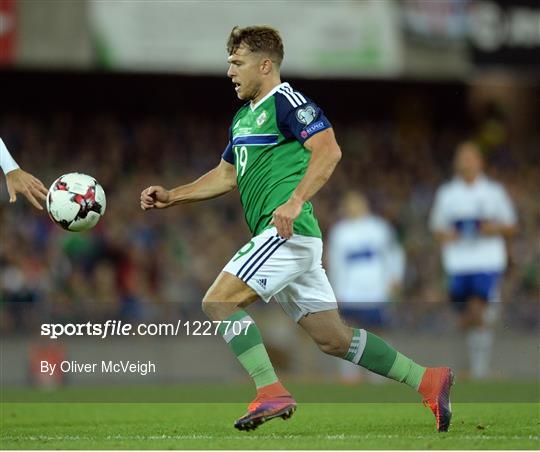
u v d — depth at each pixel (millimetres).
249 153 22141
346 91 94375
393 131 92750
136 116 89188
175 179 80625
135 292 66000
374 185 83625
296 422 26250
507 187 86750
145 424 26406
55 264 64562
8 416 29438
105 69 65750
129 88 88812
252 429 21344
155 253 68688
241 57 22094
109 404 34469
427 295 71688
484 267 45594
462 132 93875
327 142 21219
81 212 22469
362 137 91125
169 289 67375
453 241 45906
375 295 48000
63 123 84000
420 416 28062
